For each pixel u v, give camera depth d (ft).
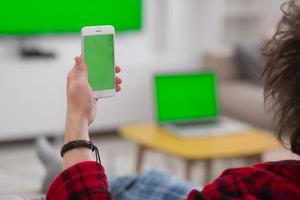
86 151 2.80
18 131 13.62
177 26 16.61
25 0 13.97
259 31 17.43
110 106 14.61
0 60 13.70
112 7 14.96
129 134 10.01
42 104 13.79
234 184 2.53
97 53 3.56
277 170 2.55
